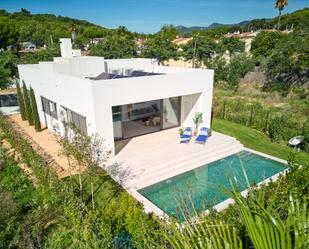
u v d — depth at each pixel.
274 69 34.50
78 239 7.99
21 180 12.40
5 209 9.41
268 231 2.18
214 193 12.06
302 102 28.55
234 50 54.66
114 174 12.98
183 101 20.02
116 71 23.48
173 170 13.77
